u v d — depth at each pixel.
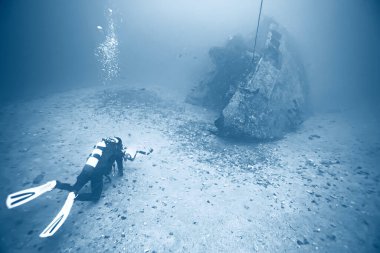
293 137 7.23
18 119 7.08
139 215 4.04
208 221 3.99
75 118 7.43
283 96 7.70
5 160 5.20
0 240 3.44
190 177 5.17
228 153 6.27
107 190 4.59
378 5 10.09
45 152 5.62
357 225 4.02
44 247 3.40
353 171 5.45
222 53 9.59
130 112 8.20
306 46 11.01
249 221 4.04
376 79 10.27
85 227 3.76
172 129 7.36
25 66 11.87
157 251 3.41
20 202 3.40
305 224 4.04
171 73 12.10
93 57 13.64
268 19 9.60
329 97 10.11
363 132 7.16
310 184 5.06
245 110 6.87
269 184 5.05
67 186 3.81
